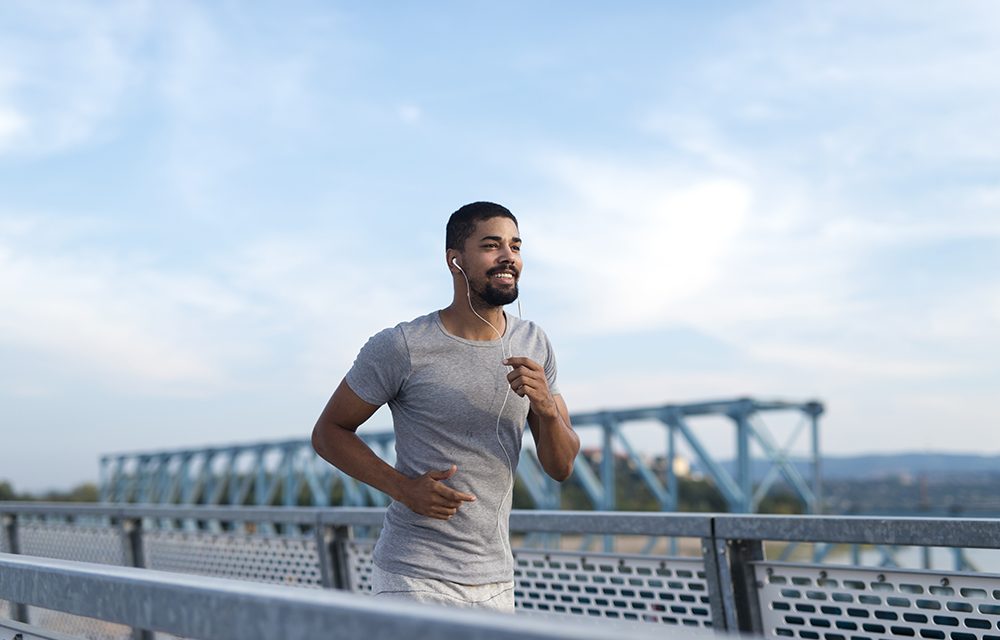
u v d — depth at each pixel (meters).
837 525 2.79
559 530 3.60
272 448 22.95
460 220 2.62
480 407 2.59
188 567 5.34
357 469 2.60
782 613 3.01
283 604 1.21
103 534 6.00
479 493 2.62
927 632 2.70
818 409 15.31
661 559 3.29
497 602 2.65
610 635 0.92
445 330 2.62
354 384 2.61
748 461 14.81
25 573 1.82
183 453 26.22
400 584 2.60
